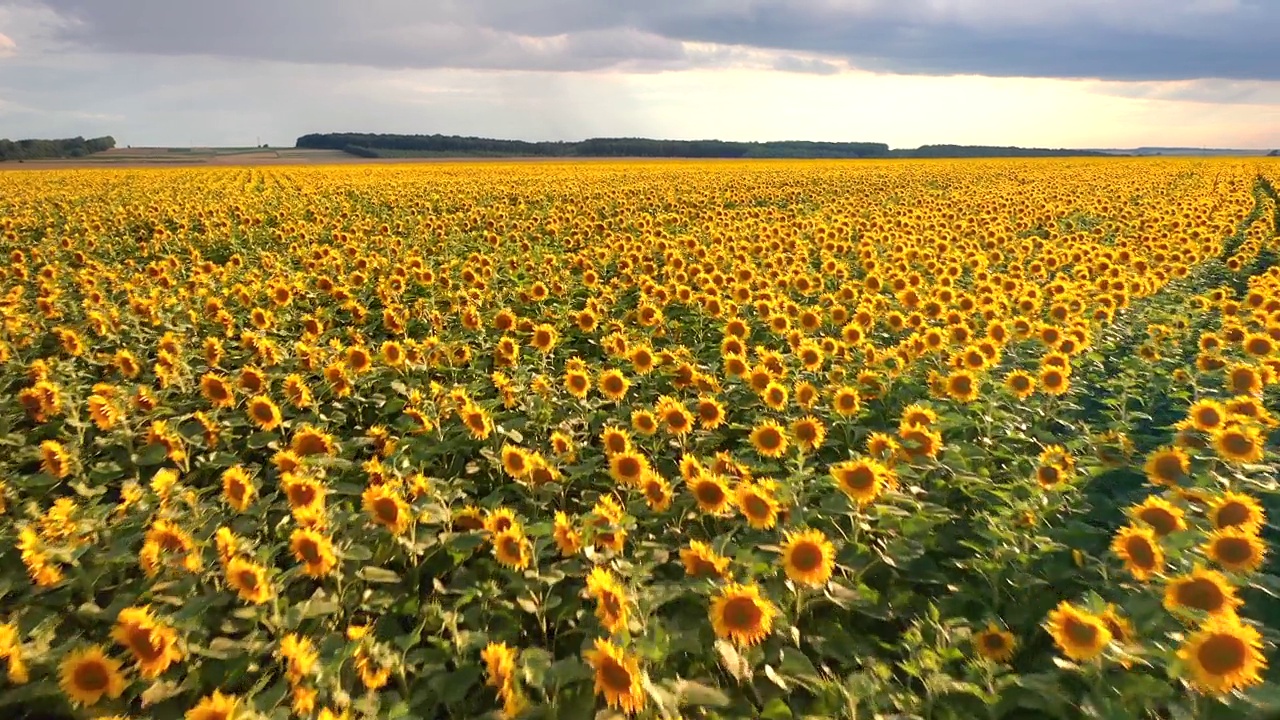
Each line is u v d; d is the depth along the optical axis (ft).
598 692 13.71
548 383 29.99
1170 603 15.20
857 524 19.80
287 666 15.31
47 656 15.44
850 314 43.65
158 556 17.65
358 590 18.75
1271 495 21.21
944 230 74.79
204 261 64.95
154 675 14.71
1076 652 14.05
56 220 92.38
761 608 14.96
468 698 15.84
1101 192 124.47
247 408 28.07
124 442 26.17
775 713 14.60
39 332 39.14
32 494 24.12
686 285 49.75
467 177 180.96
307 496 19.67
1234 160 251.39
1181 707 13.44
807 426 23.88
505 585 19.26
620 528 18.84
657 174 189.88
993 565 18.15
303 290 48.42
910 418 24.88
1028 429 27.66
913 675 15.11
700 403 26.89
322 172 208.74
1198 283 53.93
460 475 25.40
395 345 32.45
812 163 272.72
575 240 77.30
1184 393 29.50
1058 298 43.19
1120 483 23.98
